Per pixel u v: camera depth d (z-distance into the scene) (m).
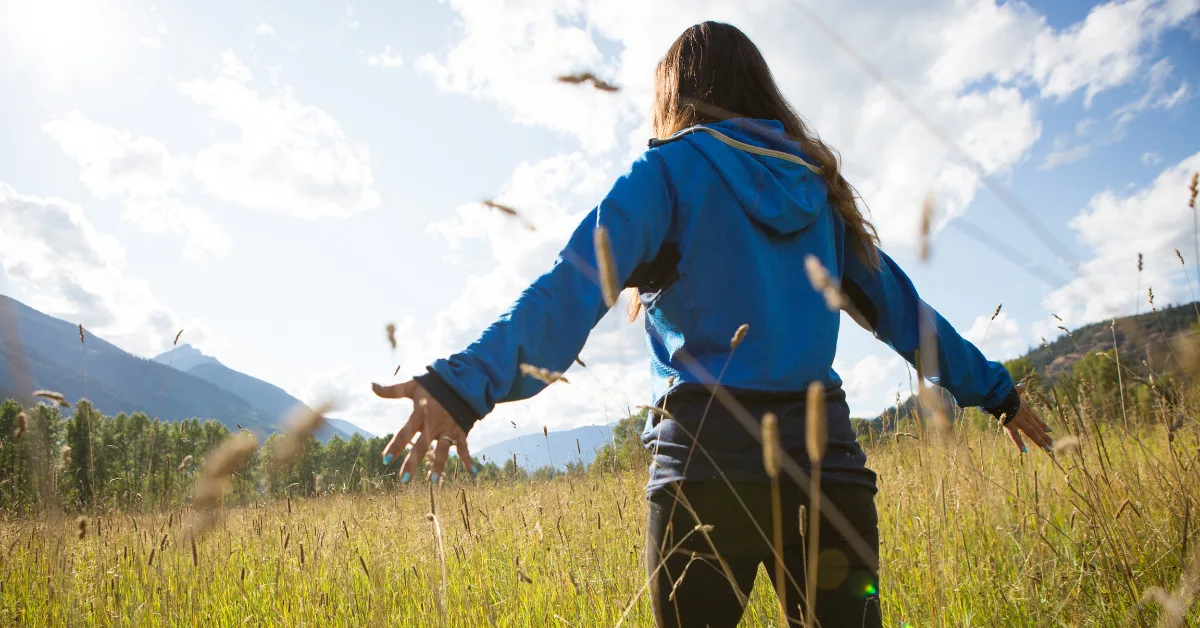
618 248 1.37
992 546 2.60
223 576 3.58
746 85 1.69
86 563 3.29
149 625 3.01
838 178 1.71
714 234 1.48
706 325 1.45
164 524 3.72
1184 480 2.06
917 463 2.59
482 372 1.17
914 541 2.70
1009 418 2.06
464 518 3.14
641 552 2.75
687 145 1.57
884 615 2.28
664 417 1.48
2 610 2.94
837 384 1.56
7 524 3.27
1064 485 2.64
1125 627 1.74
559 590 2.65
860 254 1.76
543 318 1.27
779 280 1.50
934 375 1.84
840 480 1.43
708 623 1.41
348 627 2.86
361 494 4.44
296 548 3.65
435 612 2.56
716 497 1.39
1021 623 2.13
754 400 1.40
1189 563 1.51
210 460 0.83
